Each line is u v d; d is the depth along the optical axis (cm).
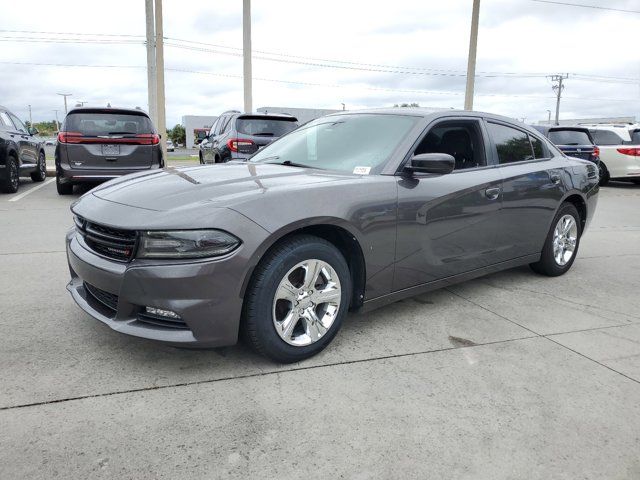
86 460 199
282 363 282
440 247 350
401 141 341
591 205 502
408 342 319
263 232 254
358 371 278
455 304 394
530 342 325
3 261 478
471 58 1883
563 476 199
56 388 250
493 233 391
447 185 349
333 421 230
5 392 245
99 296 283
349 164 340
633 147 1356
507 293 427
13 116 1045
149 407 237
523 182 410
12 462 196
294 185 286
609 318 375
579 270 516
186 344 252
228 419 229
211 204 256
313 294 284
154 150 891
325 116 430
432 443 217
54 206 814
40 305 361
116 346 297
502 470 202
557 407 248
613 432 229
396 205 316
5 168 933
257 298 261
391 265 321
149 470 195
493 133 406
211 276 245
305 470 198
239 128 940
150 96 1692
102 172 870
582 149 1262
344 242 309
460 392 259
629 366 295
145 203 267
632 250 625
